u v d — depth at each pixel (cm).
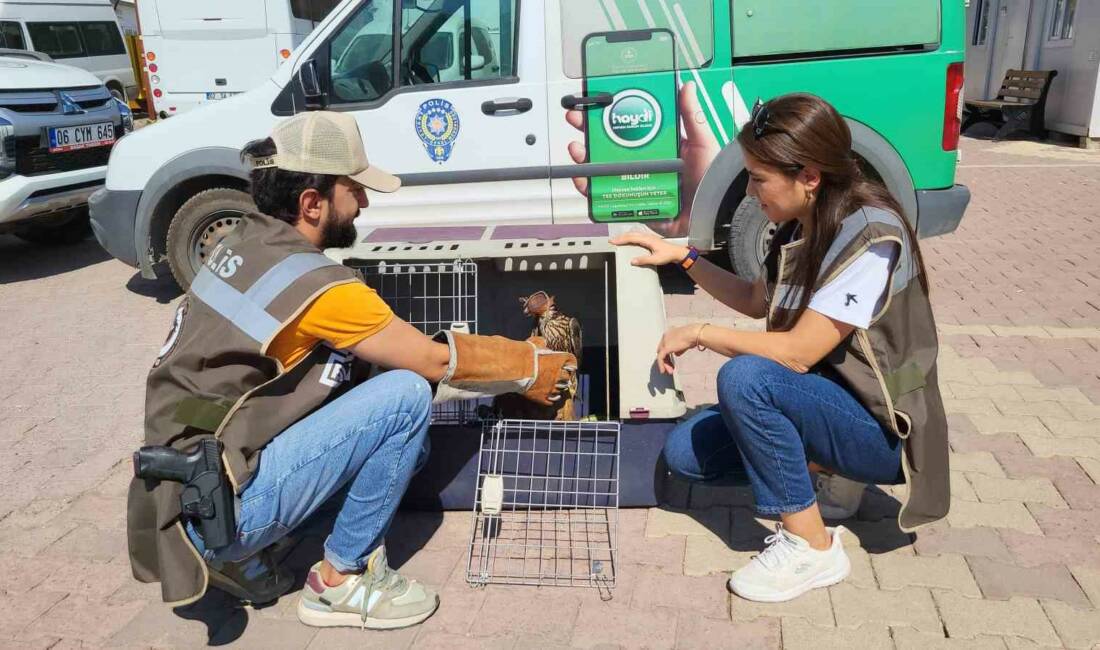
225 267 234
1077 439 361
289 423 238
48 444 406
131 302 635
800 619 257
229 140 566
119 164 584
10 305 636
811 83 499
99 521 335
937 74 493
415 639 257
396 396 240
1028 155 1160
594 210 530
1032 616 253
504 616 265
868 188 245
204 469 220
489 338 269
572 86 513
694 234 530
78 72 758
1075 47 1211
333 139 237
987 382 423
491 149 527
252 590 271
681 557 290
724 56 502
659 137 514
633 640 252
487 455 313
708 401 414
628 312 307
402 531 311
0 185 666
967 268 636
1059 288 579
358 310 232
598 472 312
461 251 325
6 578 298
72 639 265
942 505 262
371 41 534
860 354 249
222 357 227
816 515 266
